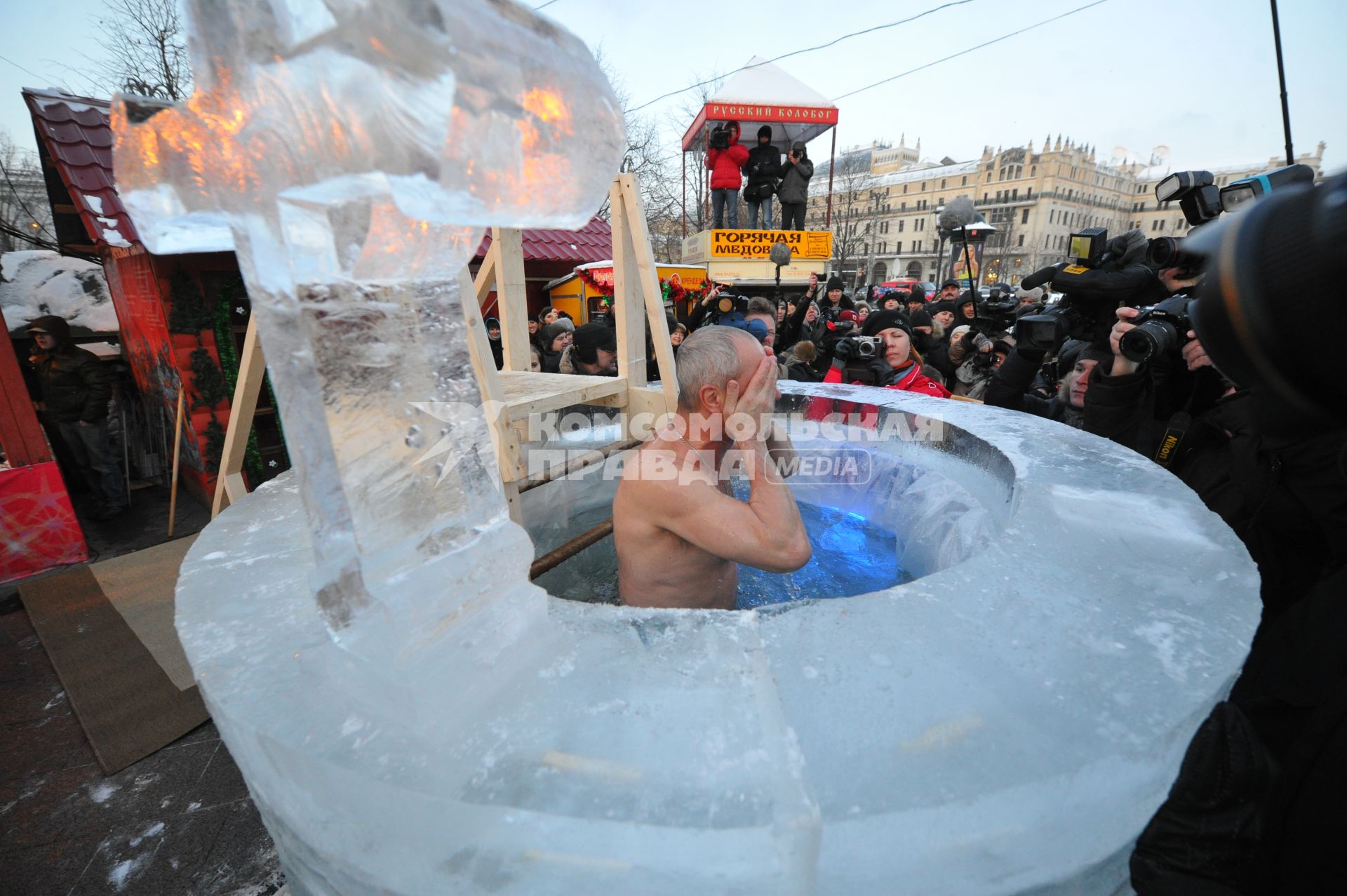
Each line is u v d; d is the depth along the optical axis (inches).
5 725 96.5
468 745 22.6
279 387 22.1
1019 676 25.1
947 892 21.1
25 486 149.2
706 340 49.6
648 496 51.2
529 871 20.8
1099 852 23.1
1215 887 31.0
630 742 22.5
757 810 19.6
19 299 235.8
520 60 18.3
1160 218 2486.5
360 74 15.8
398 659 23.6
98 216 175.6
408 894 22.9
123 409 233.9
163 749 89.2
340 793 22.2
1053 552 35.4
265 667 27.4
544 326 203.2
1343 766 35.0
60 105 197.8
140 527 184.5
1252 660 45.7
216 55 19.0
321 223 21.7
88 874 70.2
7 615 131.0
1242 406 51.4
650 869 20.0
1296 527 47.4
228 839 74.2
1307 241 18.1
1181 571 33.2
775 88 468.8
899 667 25.7
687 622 29.2
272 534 42.7
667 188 959.0
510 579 28.3
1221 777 31.8
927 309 209.0
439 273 26.1
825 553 81.4
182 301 178.5
